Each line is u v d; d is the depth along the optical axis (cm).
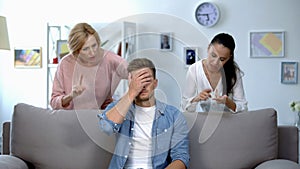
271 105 414
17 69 447
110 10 430
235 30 414
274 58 411
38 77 442
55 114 227
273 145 218
